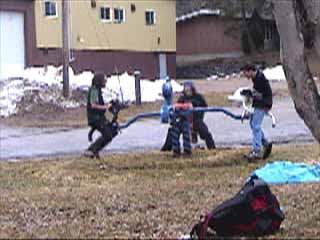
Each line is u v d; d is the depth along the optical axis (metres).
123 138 16.48
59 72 28.53
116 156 13.24
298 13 6.26
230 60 44.34
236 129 17.47
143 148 14.67
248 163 11.98
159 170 11.68
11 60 29.59
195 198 8.90
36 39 30.72
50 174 11.50
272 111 21.39
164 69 39.16
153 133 17.42
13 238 6.88
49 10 31.41
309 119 6.41
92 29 34.03
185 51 48.12
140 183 10.43
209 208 8.10
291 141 14.90
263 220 6.48
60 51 31.86
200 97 13.51
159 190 9.61
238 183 9.99
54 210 8.30
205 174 11.09
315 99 6.36
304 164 11.06
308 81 6.34
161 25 38.84
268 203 6.53
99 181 10.80
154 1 38.28
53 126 20.02
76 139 17.06
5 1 29.25
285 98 25.64
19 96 24.52
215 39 47.03
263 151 12.24
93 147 12.89
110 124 12.83
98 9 34.38
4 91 25.06
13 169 12.14
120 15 35.88
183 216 7.73
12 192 9.87
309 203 8.10
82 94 25.77
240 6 45.19
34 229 7.29
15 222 7.68
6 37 29.38
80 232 7.09
